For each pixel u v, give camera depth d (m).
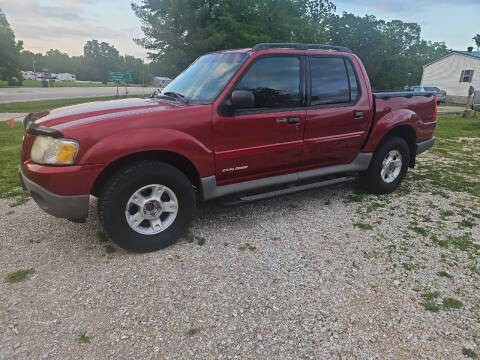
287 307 2.51
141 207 3.09
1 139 9.12
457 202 4.57
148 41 27.69
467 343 2.20
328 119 4.01
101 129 2.83
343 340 2.22
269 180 3.85
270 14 28.30
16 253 3.20
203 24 26.22
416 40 58.53
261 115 3.54
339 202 4.54
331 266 3.03
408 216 4.09
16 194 4.65
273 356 2.09
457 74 35.94
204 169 3.33
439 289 2.73
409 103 4.77
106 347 2.15
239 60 3.56
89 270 2.94
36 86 54.41
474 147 8.53
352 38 53.84
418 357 2.10
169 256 3.18
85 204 2.87
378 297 2.63
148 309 2.48
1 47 53.75
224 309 2.49
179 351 2.12
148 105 3.33
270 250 3.29
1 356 2.07
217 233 3.64
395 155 4.81
